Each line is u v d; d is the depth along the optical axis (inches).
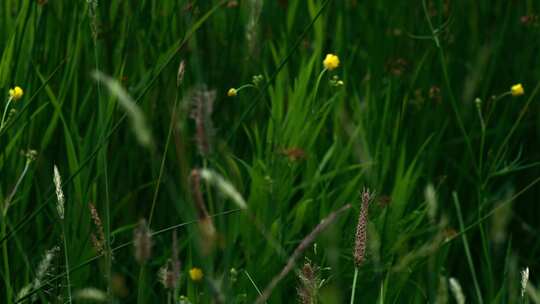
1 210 125.5
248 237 135.6
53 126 137.5
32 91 140.8
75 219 129.0
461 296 91.8
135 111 89.4
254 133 149.4
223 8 169.6
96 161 134.6
